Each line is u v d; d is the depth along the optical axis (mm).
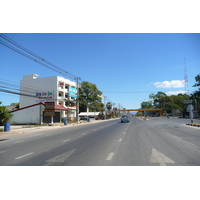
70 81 50125
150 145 9750
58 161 6719
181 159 6742
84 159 6918
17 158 7344
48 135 16375
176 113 92688
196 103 54062
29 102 45562
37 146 10242
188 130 18000
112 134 15828
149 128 21531
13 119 35812
